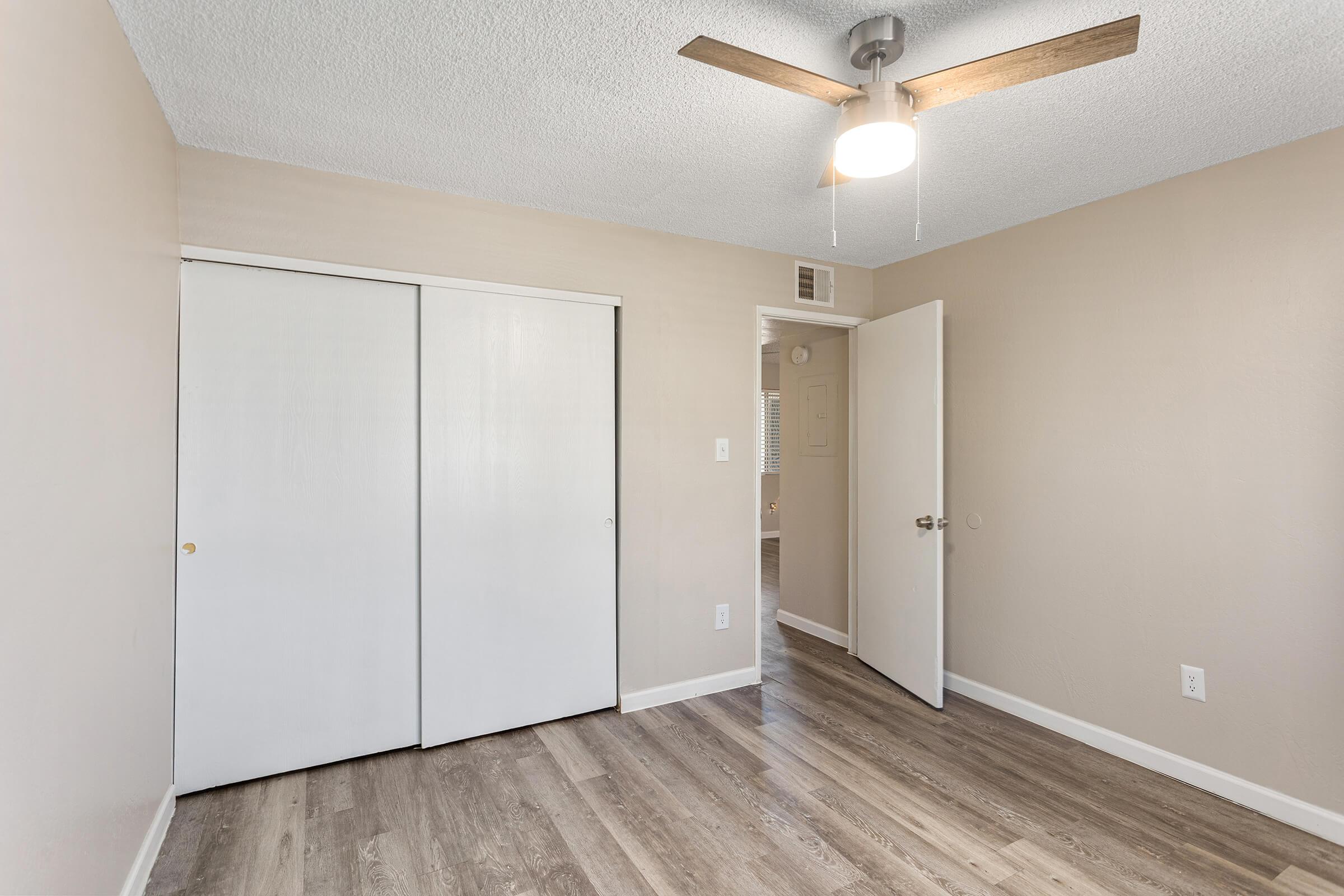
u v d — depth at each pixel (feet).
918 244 10.96
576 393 9.71
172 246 7.02
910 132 5.18
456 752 8.69
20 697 3.58
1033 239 9.75
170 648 7.07
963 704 10.46
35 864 3.76
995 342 10.28
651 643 10.32
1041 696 9.63
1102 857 6.51
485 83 6.12
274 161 7.75
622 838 6.81
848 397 13.23
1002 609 10.19
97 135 4.71
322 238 8.03
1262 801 7.30
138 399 5.80
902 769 8.29
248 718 7.77
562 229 9.56
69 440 4.23
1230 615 7.62
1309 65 5.69
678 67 5.86
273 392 7.84
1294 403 7.12
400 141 7.29
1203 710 7.84
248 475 7.71
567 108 6.57
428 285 8.65
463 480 8.90
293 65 5.82
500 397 9.15
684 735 9.24
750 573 11.27
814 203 9.10
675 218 9.77
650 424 10.28
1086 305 9.06
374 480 8.41
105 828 4.95
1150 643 8.35
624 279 10.05
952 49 5.65
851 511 13.03
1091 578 8.98
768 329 14.02
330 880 6.12
